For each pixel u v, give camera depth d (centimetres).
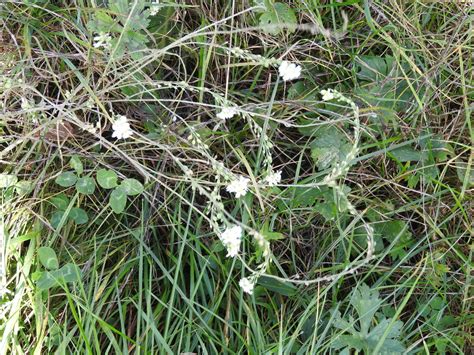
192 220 35
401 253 35
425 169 35
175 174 35
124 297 33
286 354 30
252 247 34
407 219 35
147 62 31
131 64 33
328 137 35
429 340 34
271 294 35
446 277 35
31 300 31
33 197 33
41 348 31
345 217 35
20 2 34
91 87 35
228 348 32
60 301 33
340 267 33
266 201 34
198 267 34
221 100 31
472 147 34
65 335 30
